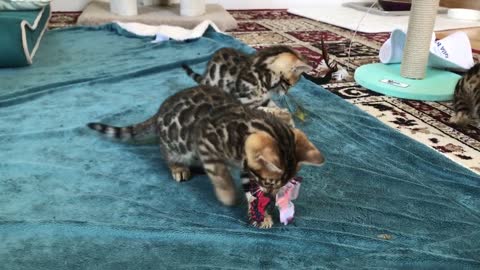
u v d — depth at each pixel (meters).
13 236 0.72
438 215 0.81
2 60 1.50
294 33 2.22
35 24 1.71
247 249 0.71
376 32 2.25
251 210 0.76
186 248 0.71
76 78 1.42
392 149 1.02
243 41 2.04
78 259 0.69
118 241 0.72
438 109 1.30
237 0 2.92
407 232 0.77
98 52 1.74
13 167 0.91
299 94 1.32
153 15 2.35
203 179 0.89
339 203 0.83
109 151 0.99
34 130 1.07
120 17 2.28
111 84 1.40
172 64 1.56
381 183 0.90
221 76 1.13
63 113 1.18
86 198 0.83
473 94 1.20
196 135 0.78
